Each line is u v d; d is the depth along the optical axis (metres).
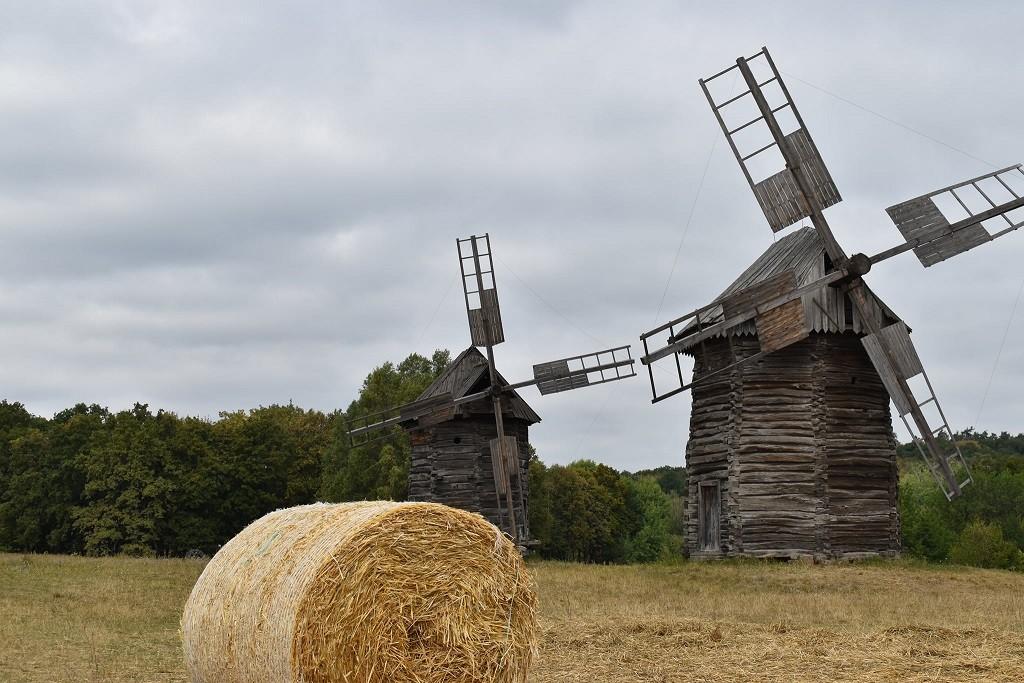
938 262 33.44
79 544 74.19
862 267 33.31
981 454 111.19
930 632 18.52
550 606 23.47
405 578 11.70
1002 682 14.69
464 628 11.85
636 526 91.38
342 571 11.48
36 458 76.38
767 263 35.84
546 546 75.31
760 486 34.03
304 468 83.31
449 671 11.75
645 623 19.47
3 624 21.11
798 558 33.44
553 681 15.03
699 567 32.78
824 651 16.86
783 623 20.05
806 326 33.62
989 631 18.58
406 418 43.19
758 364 34.59
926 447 33.16
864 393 34.88
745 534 33.94
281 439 81.19
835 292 34.16
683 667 15.91
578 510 76.81
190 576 32.88
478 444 43.47
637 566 36.03
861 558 33.66
